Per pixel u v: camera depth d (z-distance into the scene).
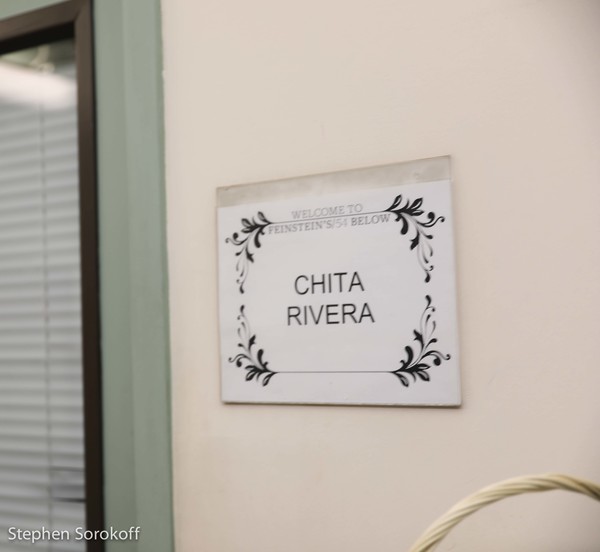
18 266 1.11
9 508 1.10
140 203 0.95
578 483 0.54
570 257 0.72
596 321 0.71
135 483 0.94
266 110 0.89
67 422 1.06
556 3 0.74
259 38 0.89
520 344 0.74
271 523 0.86
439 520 0.56
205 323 0.91
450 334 0.76
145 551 0.92
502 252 0.75
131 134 0.96
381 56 0.82
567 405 0.72
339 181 0.83
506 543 0.73
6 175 1.13
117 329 0.98
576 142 0.72
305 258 0.85
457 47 0.78
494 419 0.75
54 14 1.04
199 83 0.93
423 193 0.79
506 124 0.75
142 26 0.95
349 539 0.81
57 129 1.09
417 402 0.78
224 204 0.90
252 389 0.87
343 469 0.82
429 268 0.78
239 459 0.88
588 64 0.72
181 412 0.92
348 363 0.82
